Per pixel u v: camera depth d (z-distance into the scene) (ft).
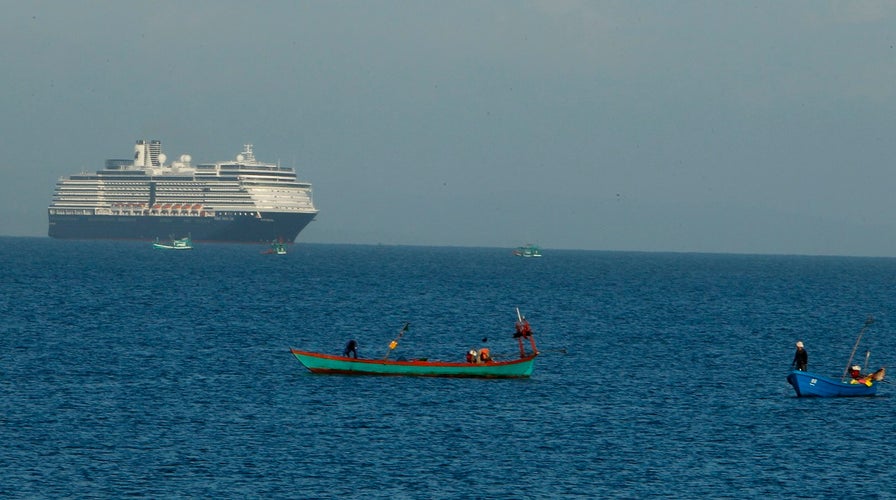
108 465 317.63
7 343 593.42
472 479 308.60
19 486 295.07
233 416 390.42
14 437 349.00
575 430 374.22
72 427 366.22
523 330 498.69
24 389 438.81
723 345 654.53
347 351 507.71
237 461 324.39
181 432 361.92
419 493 294.66
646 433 371.15
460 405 418.51
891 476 317.63
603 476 313.94
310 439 353.92
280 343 630.33
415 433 365.20
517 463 326.85
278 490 295.28
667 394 454.40
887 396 451.53
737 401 437.99
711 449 348.38
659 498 293.64
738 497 295.48
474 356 495.41
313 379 478.18
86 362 522.06
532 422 387.14
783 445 354.95
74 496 287.48
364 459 328.49
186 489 295.07
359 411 402.72
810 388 446.60
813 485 307.58
